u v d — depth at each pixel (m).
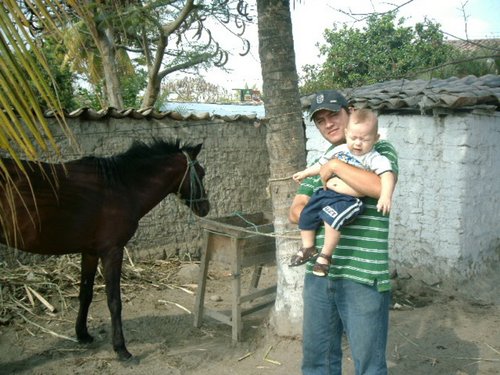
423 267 5.78
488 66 9.16
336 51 10.70
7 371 3.75
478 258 5.86
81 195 3.74
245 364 3.86
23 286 5.17
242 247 4.28
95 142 5.99
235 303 4.26
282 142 3.92
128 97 12.37
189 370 3.80
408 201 5.89
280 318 4.07
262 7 3.84
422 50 9.30
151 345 4.26
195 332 4.57
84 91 9.65
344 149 2.55
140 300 5.38
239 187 7.44
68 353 4.08
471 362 3.97
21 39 1.63
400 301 5.39
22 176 3.53
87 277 4.12
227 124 7.27
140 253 6.54
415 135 5.78
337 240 2.46
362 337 2.45
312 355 2.69
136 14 6.52
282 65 3.87
